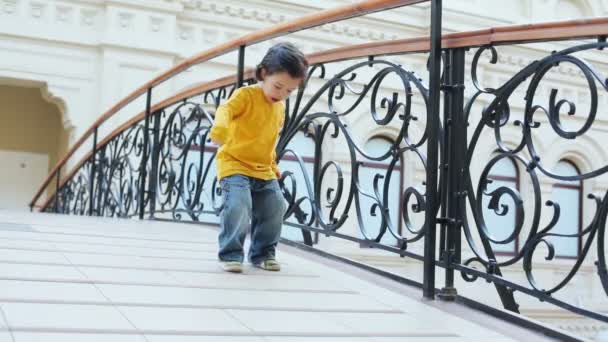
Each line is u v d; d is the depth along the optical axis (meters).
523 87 11.89
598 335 11.33
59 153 11.46
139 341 1.58
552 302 2.13
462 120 2.52
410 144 2.67
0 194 11.25
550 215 12.10
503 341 1.97
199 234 3.77
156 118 5.42
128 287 2.14
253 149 2.65
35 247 2.73
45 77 9.16
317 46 10.77
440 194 2.53
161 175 5.35
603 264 2.04
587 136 12.49
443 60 2.59
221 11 10.11
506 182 11.73
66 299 1.90
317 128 3.38
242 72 3.87
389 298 2.39
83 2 9.35
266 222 2.73
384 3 2.73
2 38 8.98
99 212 6.89
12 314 1.69
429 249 2.46
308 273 2.73
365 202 10.79
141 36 9.52
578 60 2.11
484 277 2.36
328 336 1.83
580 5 13.14
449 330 2.04
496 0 12.45
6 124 11.33
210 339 1.67
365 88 2.99
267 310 2.04
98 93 9.39
